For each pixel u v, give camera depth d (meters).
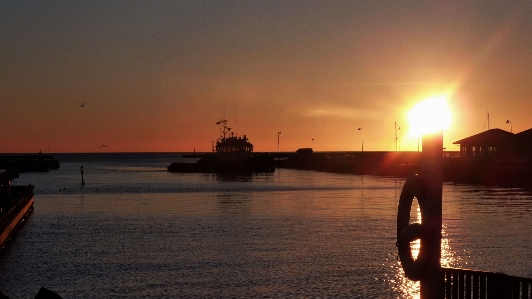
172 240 44.94
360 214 60.41
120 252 40.22
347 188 100.50
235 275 32.84
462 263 35.03
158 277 32.69
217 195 89.19
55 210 69.50
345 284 30.72
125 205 74.69
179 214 63.00
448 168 107.88
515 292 16.59
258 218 58.03
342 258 36.91
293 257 37.44
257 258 37.31
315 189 98.88
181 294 29.27
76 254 39.75
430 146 15.30
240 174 164.38
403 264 16.02
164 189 105.06
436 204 15.28
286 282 31.25
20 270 35.03
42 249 41.88
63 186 116.56
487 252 38.09
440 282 15.62
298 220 55.84
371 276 32.28
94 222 57.22
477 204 66.44
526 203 67.44
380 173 147.75
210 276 32.72
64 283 31.83
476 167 101.00
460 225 49.88
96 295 29.36
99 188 109.69
